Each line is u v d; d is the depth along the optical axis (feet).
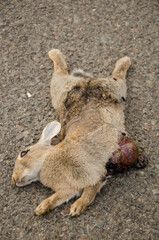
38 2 6.72
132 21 6.56
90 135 5.32
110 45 6.38
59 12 6.66
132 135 5.72
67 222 5.26
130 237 5.19
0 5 6.72
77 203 5.24
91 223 5.25
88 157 5.25
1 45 6.38
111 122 5.49
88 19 6.59
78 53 6.32
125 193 5.39
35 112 5.90
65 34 6.47
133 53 6.31
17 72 6.18
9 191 5.44
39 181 5.48
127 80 6.10
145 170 5.50
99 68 6.20
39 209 5.23
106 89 5.65
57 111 5.78
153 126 5.78
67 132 5.53
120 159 5.29
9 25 6.54
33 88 6.07
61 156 5.29
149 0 6.72
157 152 5.62
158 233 5.20
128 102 5.93
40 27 6.53
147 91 6.01
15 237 5.22
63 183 5.28
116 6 6.70
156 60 6.24
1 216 5.32
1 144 5.70
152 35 6.45
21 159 5.36
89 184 5.24
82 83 5.69
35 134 5.76
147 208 5.31
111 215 5.28
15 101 5.98
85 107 5.53
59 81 5.89
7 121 5.84
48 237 5.21
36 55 6.31
